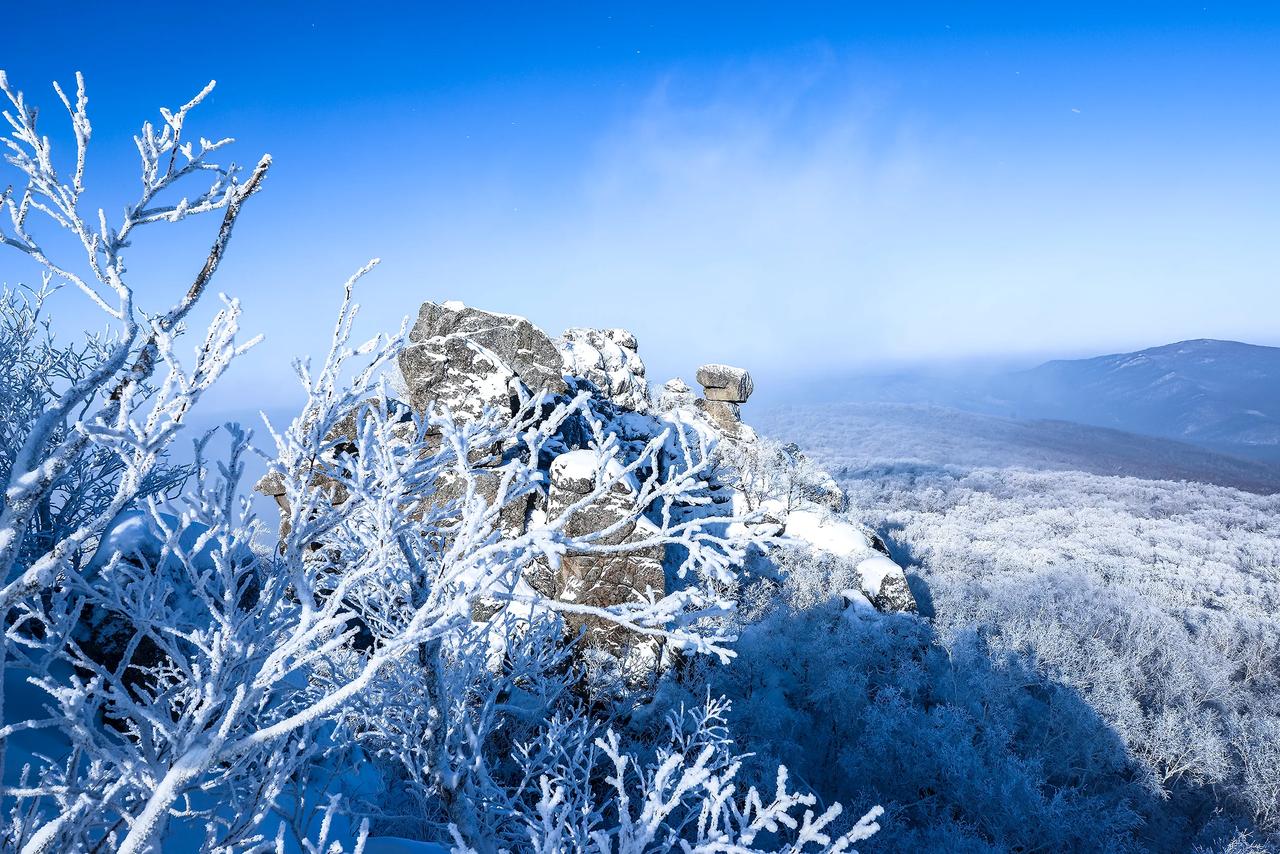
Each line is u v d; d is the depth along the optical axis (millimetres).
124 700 1766
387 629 4012
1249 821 12695
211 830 2148
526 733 6590
